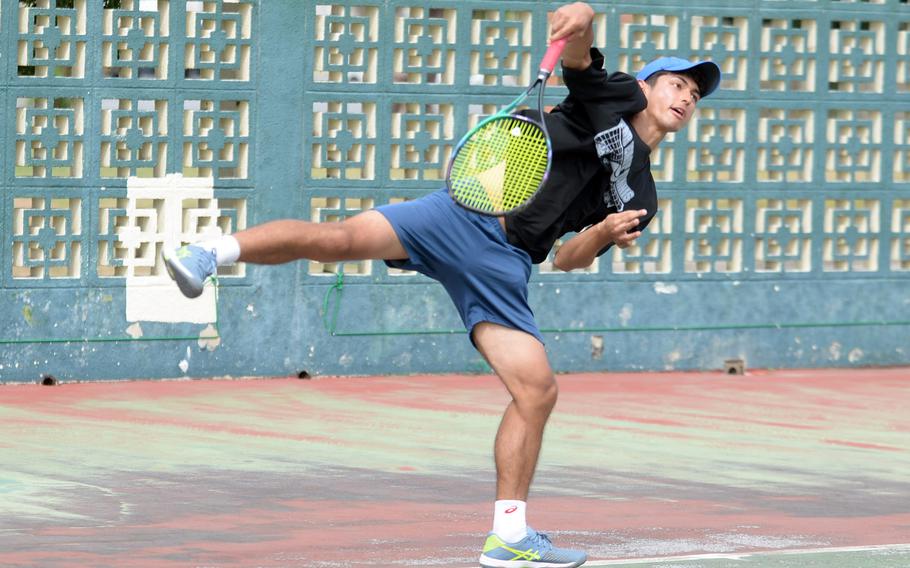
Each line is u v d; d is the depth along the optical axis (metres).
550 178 19.52
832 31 43.62
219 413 33.47
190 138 37.50
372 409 34.72
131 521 22.27
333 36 38.78
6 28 35.81
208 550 20.47
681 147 42.12
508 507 19.39
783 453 30.55
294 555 20.30
